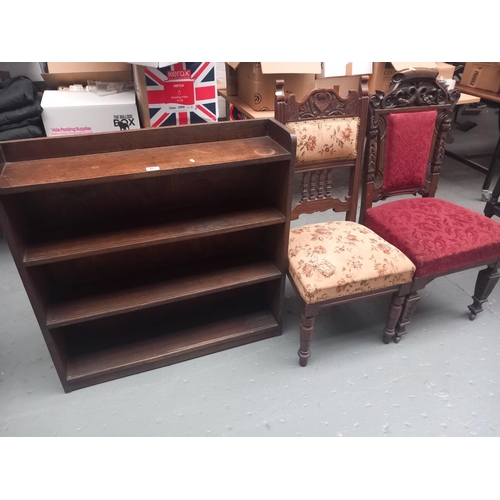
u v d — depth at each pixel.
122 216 1.55
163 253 1.72
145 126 2.18
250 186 1.70
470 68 3.06
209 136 1.51
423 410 1.52
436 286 2.15
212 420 1.48
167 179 1.56
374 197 1.90
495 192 2.05
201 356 1.73
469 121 4.29
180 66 2.02
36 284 1.39
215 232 1.47
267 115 2.49
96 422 1.47
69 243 1.38
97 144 1.39
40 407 1.51
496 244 1.67
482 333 1.86
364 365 1.70
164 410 1.51
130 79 2.44
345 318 1.94
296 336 1.84
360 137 1.74
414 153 1.83
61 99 2.19
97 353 1.66
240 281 1.64
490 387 1.61
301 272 1.51
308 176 1.77
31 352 1.73
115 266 1.67
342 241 1.63
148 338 1.74
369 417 1.50
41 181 1.20
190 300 1.89
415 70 1.69
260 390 1.59
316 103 1.63
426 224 1.73
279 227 1.61
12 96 2.07
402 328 1.76
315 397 1.57
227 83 2.89
